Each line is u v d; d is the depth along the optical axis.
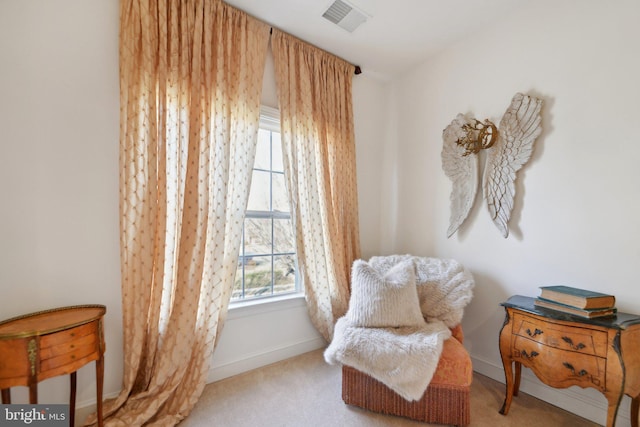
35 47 1.38
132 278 1.53
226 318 1.91
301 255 2.23
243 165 1.94
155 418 1.50
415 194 2.62
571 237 1.66
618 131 1.50
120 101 1.52
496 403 1.70
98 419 1.31
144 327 1.56
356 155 2.74
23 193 1.35
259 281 2.26
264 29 2.06
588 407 1.55
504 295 1.96
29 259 1.36
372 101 2.86
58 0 1.43
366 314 1.75
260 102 2.05
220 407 1.64
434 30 2.15
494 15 1.99
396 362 1.46
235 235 1.91
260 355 2.10
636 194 1.44
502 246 1.98
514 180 1.90
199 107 1.75
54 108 1.42
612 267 1.51
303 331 2.33
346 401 1.65
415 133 2.64
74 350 1.17
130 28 1.55
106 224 1.55
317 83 2.33
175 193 1.67
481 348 2.07
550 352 1.40
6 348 1.03
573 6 1.67
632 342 1.27
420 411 1.52
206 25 1.79
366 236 2.80
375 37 2.24
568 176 1.68
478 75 2.16
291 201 2.18
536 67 1.83
